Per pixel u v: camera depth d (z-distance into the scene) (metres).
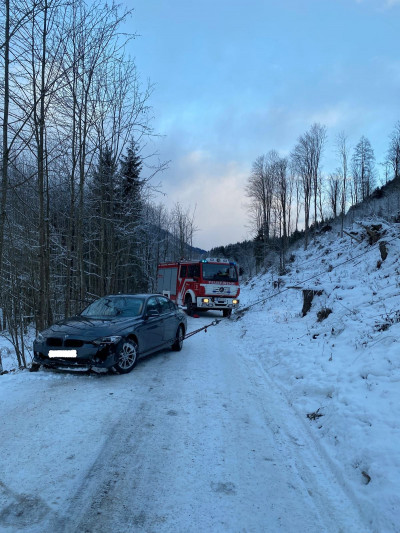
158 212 35.38
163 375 6.77
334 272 18.52
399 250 14.35
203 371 7.20
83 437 4.07
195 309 17.50
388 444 3.60
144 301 7.97
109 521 2.74
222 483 3.33
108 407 4.99
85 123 11.20
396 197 41.50
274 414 5.07
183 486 3.25
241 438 4.27
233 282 17.17
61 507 2.88
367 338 7.03
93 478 3.30
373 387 4.98
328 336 8.41
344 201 42.75
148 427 4.43
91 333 6.41
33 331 17.03
